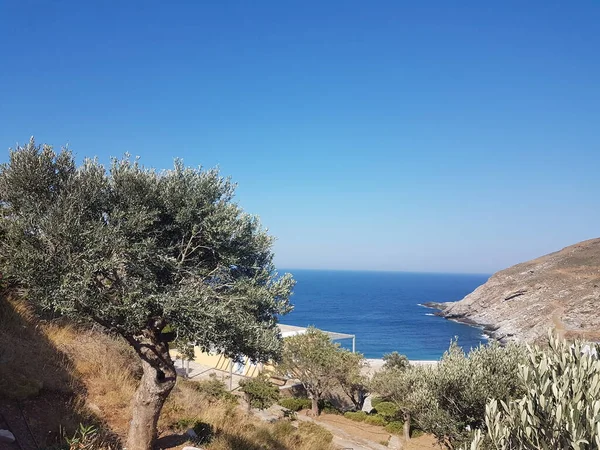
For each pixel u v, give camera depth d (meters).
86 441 6.77
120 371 11.76
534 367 4.36
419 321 122.19
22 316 11.66
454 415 11.85
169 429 9.64
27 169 5.87
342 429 22.45
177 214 6.68
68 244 5.37
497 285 117.75
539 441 3.78
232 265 7.33
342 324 116.00
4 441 6.47
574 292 85.00
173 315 6.00
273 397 17.83
